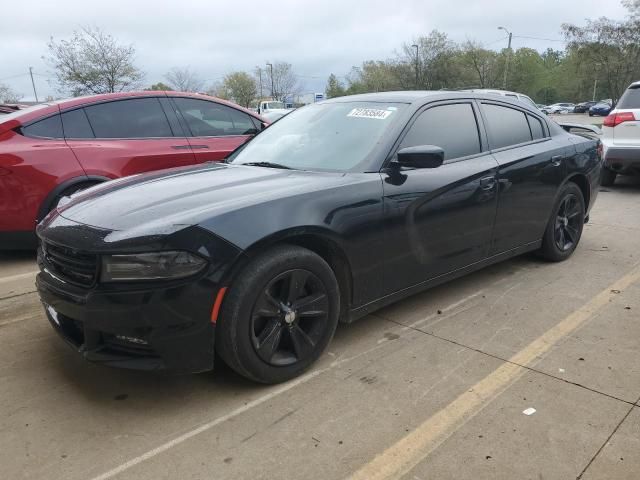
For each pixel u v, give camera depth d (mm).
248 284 2621
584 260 5027
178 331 2502
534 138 4590
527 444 2391
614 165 8656
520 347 3297
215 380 2959
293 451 2369
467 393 2799
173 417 2631
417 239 3432
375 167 3270
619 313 3779
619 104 8633
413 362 3127
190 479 2209
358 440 2438
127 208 2777
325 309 2996
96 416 2645
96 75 27000
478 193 3801
